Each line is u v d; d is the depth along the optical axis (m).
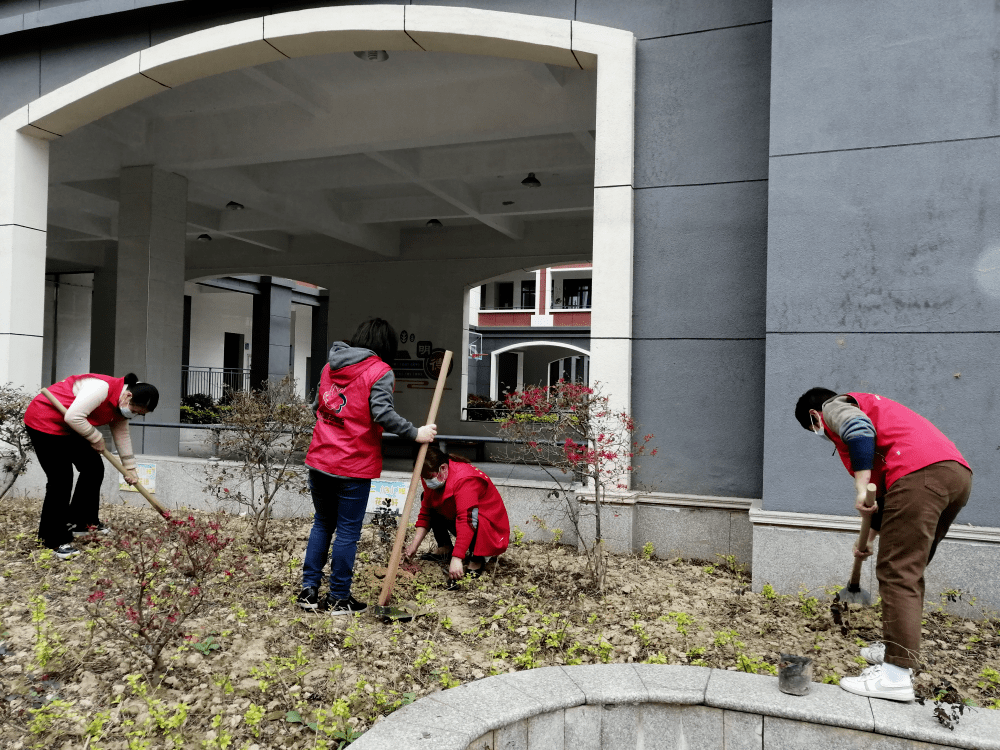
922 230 4.03
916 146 4.05
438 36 5.65
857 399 3.09
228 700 2.81
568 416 4.39
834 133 4.20
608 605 3.93
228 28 6.16
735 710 2.61
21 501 6.54
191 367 22.20
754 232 4.84
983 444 3.91
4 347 7.09
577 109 8.14
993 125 3.93
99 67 6.91
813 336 4.20
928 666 3.16
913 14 4.08
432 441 3.87
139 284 10.27
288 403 5.23
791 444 4.22
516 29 5.38
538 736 2.60
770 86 4.36
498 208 12.57
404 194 13.29
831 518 4.09
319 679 2.98
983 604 3.84
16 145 7.17
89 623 3.29
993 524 3.89
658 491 5.03
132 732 2.54
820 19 4.24
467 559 4.51
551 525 5.27
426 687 2.96
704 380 4.94
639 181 5.11
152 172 10.20
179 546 3.46
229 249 17.06
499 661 3.21
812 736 2.52
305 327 27.05
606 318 5.05
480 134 8.66
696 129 4.98
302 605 3.71
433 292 15.41
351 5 5.99
